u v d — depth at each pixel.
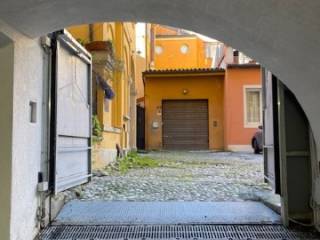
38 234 3.27
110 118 9.40
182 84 17.83
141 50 22.62
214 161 10.65
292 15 2.31
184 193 5.07
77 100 5.09
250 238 3.21
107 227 3.48
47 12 2.62
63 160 4.42
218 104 17.67
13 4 2.36
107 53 8.18
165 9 2.80
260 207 4.15
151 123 17.86
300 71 2.87
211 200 4.57
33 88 3.16
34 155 3.19
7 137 2.69
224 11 2.62
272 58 3.03
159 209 4.09
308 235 3.27
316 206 3.33
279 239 3.18
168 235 3.28
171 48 27.86
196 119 17.86
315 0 2.06
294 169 3.60
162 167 8.87
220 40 3.21
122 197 4.77
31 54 3.10
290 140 3.60
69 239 3.17
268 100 4.51
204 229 3.44
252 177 6.88
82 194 4.91
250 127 16.38
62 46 4.33
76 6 2.67
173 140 17.94
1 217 2.67
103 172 7.18
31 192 3.11
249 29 2.76
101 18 2.98
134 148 15.53
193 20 2.93
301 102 3.21
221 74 17.44
